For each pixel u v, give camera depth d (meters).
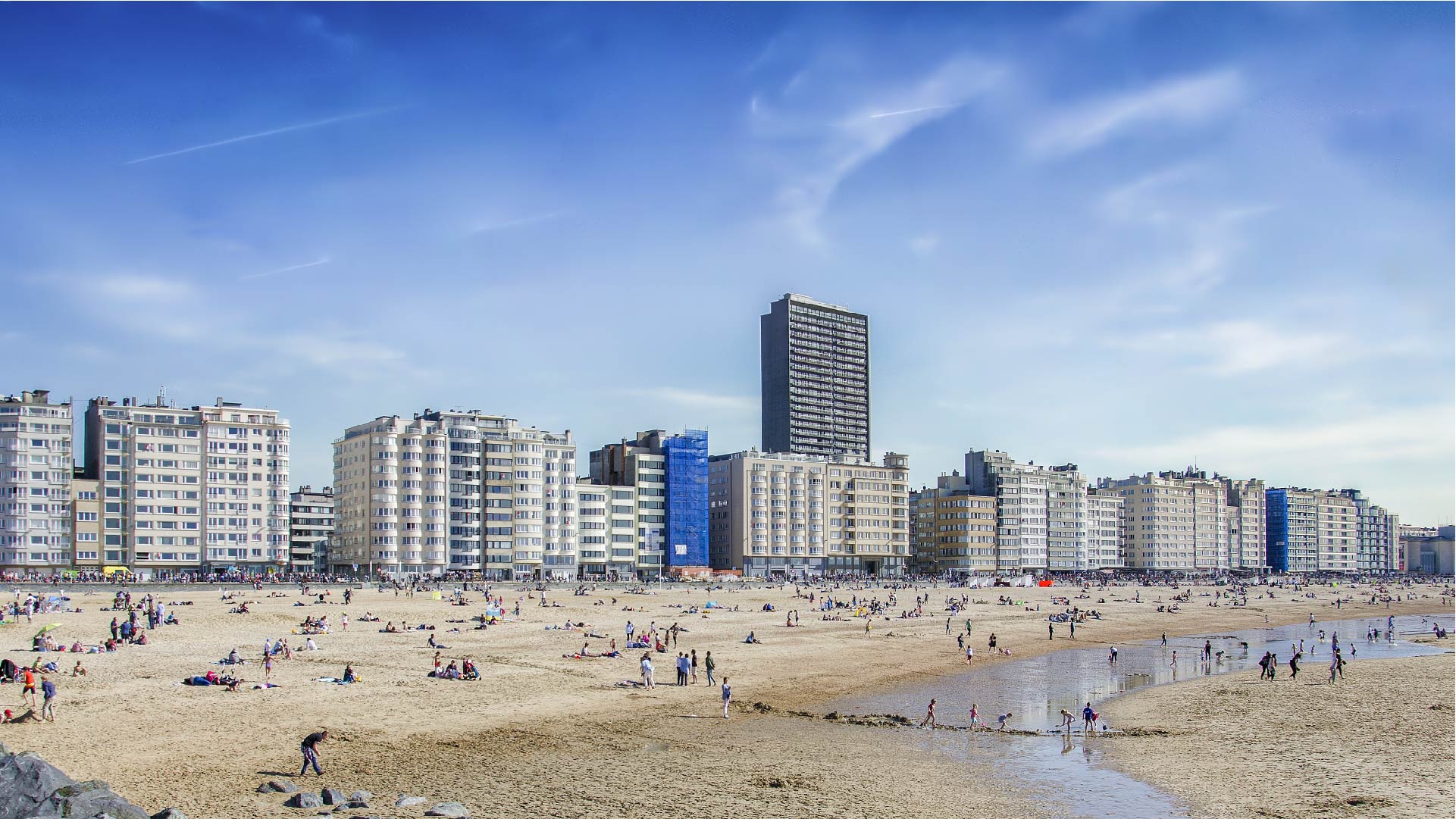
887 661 98.38
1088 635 132.75
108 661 81.00
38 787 36.91
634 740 57.38
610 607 157.88
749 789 46.88
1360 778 50.00
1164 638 122.12
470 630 114.88
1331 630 145.00
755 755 54.00
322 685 72.19
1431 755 55.25
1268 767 52.59
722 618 141.38
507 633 111.75
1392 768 52.06
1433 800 46.00
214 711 61.44
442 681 75.25
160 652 87.38
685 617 140.75
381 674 77.94
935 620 148.50
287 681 73.62
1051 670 94.31
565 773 49.25
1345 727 63.62
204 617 118.94
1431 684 82.19
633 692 73.25
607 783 47.34
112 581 182.38
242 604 132.12
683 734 59.47
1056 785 48.81
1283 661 103.25
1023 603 195.38
